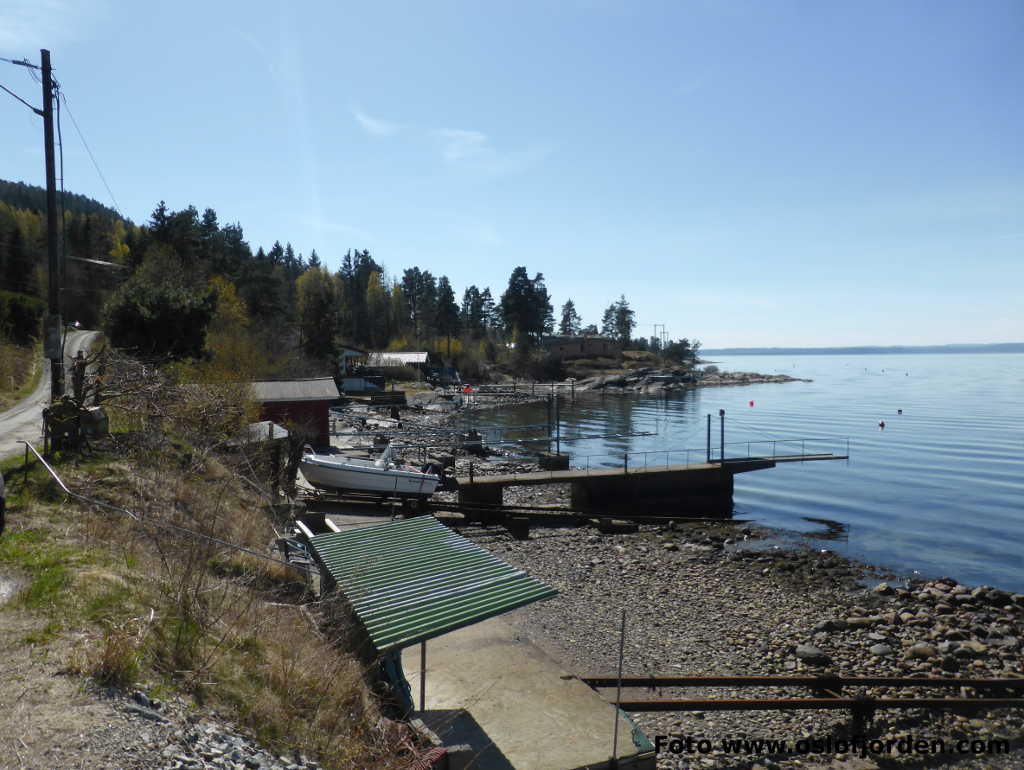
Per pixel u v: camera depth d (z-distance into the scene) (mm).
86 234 85125
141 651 5871
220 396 19094
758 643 15305
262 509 15234
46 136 14930
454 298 126312
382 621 7082
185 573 7488
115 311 31438
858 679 12766
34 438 15555
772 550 24641
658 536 26312
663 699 12258
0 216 85625
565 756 7000
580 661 13977
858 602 18781
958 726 11781
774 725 11641
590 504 31797
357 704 7074
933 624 17047
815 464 45781
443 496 31000
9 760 4105
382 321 135625
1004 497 35125
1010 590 21062
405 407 74062
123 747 4508
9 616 6215
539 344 145625
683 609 17594
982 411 81562
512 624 16031
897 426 66750
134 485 11664
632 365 144375
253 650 7059
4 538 8398
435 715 7715
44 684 5082
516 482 30281
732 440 56375
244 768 4836
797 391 118375
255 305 72562
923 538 27203
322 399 34969
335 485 26906
